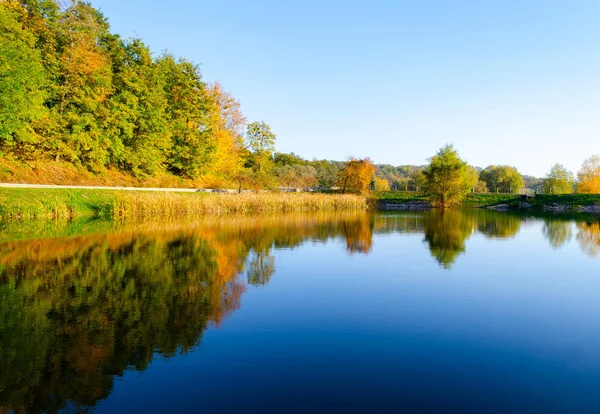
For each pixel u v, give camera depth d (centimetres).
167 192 4031
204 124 5694
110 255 1730
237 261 1680
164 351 805
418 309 1086
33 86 3203
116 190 3862
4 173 3369
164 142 4950
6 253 1728
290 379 695
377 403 621
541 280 1420
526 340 877
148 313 1020
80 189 3562
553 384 685
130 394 646
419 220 3828
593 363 766
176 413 593
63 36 3928
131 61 4916
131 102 4412
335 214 4412
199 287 1270
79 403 621
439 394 649
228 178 6319
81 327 922
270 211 4541
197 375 708
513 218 4288
